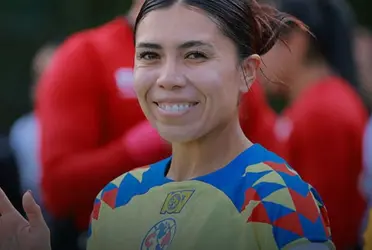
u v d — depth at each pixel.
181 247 2.13
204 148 2.23
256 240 2.08
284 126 3.74
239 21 2.22
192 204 2.17
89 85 3.22
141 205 2.26
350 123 3.40
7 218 2.26
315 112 3.40
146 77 2.19
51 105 3.21
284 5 3.53
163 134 2.20
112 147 3.17
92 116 3.22
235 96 2.21
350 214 3.44
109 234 2.29
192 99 2.15
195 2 2.17
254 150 2.23
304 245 2.06
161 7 2.18
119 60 3.27
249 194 2.11
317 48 3.54
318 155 3.38
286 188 2.10
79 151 3.17
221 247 2.10
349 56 3.65
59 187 3.16
